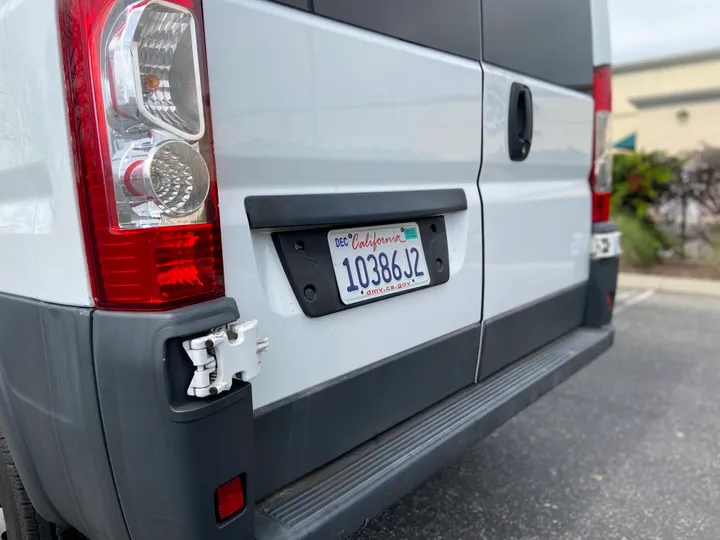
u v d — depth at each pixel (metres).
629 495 2.58
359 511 1.45
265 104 1.34
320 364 1.55
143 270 1.09
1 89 1.25
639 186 8.45
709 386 3.89
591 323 2.84
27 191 1.27
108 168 1.08
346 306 1.60
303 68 1.42
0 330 1.40
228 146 1.28
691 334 5.19
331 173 1.54
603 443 3.09
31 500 1.49
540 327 2.49
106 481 1.20
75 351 1.17
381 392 1.74
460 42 1.92
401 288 1.78
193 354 1.08
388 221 1.75
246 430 1.19
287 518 1.36
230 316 1.15
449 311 1.99
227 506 1.18
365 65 1.58
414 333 1.85
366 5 1.58
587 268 2.82
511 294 2.29
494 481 2.72
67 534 1.69
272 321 1.41
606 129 2.81
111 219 1.09
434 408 1.95
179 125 1.10
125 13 1.02
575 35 2.57
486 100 2.04
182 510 1.12
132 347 1.08
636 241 8.30
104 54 1.04
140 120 1.05
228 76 1.26
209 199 1.17
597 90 2.77
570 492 2.62
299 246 1.50
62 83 1.09
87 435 1.20
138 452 1.12
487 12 2.03
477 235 2.08
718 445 3.04
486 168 2.09
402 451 1.67
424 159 1.81
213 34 1.22
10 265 1.36
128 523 1.21
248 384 1.19
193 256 1.14
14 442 1.42
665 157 8.51
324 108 1.48
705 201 8.22
